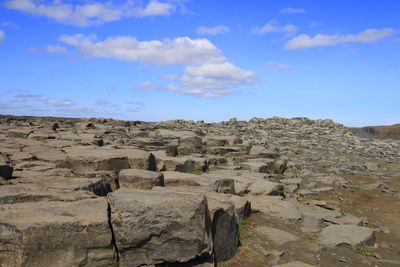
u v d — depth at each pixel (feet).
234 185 37.37
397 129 171.01
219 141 67.62
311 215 34.65
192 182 32.58
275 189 39.65
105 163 33.53
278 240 27.61
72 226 17.97
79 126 85.71
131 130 84.99
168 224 19.44
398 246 29.76
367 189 50.80
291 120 152.35
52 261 17.35
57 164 34.17
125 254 19.16
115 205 19.69
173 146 55.77
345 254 26.55
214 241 22.68
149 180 28.09
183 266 20.07
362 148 97.40
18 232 16.85
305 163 69.97
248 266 22.88
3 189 22.52
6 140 49.21
